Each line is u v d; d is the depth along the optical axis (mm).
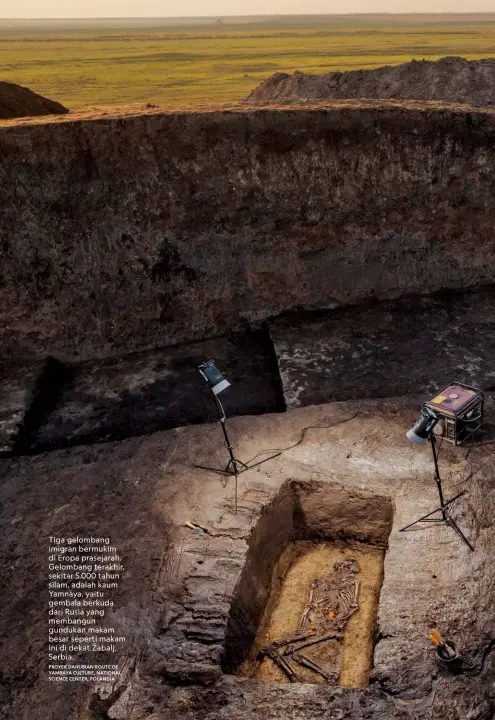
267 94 14336
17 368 6504
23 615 3773
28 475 4953
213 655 3453
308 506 4570
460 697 3133
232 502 4387
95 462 4984
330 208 6492
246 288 6738
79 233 6301
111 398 6145
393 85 12703
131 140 6078
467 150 6336
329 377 5793
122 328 6707
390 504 4336
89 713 3252
